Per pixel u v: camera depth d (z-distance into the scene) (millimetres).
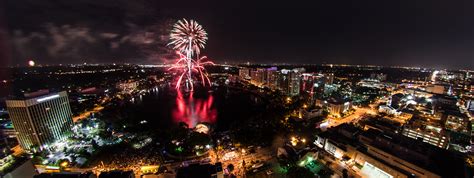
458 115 169250
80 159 119500
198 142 126875
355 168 104000
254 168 107375
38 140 138625
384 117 190000
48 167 115562
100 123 190625
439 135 132000
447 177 80000
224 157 121000
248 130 155250
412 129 143875
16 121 134375
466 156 118500
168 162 117125
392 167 93125
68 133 161375
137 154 126688
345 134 125688
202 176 76938
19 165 95125
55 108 153500
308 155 110500
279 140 141625
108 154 125938
